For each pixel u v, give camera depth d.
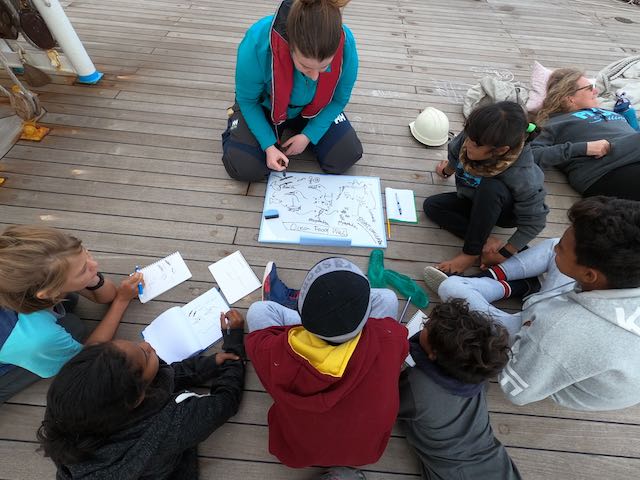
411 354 1.14
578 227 0.98
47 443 0.92
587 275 1.01
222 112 2.45
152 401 1.04
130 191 2.00
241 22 3.27
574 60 3.27
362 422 0.96
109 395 0.90
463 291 1.49
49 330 1.17
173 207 1.95
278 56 1.52
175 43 2.95
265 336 1.10
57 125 2.27
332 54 1.35
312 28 1.26
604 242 0.92
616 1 4.41
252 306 1.46
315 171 2.16
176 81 2.62
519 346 1.18
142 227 1.87
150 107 2.44
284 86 1.63
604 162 1.99
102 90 2.51
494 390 1.49
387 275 1.74
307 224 1.92
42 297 1.09
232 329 1.51
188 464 1.23
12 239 1.04
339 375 0.85
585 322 1.01
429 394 1.09
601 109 2.18
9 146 2.14
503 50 3.31
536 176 1.50
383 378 0.93
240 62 1.62
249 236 1.87
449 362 1.02
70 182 2.01
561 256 1.05
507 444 1.38
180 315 1.56
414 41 3.30
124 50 2.83
